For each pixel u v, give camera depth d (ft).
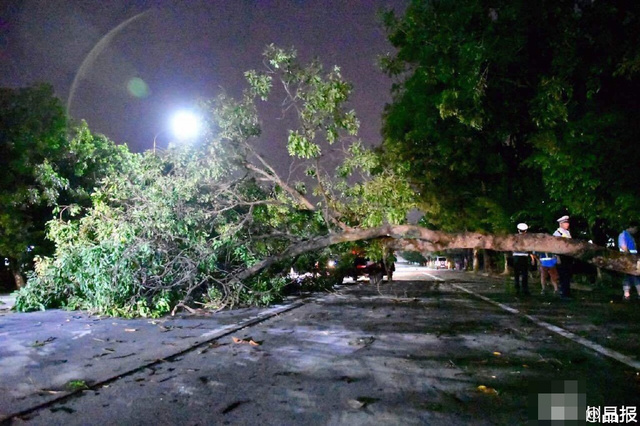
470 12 34.27
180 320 36.58
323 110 33.94
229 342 28.37
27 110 62.90
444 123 49.73
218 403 17.43
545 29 33.65
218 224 42.88
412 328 32.91
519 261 53.93
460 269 175.11
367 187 34.27
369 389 18.95
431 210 59.67
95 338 29.27
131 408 16.94
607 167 34.99
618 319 34.68
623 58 29.71
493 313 40.19
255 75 35.68
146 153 41.06
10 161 62.44
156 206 38.93
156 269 39.22
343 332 31.55
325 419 15.83
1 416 15.96
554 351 25.16
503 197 58.49
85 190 73.46
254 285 44.65
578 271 67.26
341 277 74.79
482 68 35.96
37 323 35.32
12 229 64.18
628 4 29.91
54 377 20.53
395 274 126.31
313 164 36.91
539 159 37.78
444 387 19.12
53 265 41.70
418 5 37.06
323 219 41.96
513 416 15.99
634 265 27.78
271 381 20.12
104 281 37.88
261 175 42.01
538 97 33.35
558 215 56.65
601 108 34.09
